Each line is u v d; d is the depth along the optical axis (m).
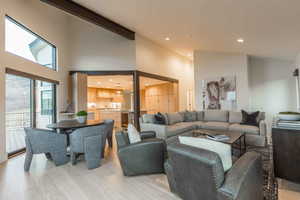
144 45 6.79
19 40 4.07
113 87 10.74
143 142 2.66
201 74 6.90
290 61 5.72
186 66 9.56
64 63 6.09
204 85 6.81
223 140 3.06
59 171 2.89
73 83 6.24
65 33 6.22
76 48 6.43
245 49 5.46
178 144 1.70
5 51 3.54
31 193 2.19
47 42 5.26
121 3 4.03
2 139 3.40
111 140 4.35
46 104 5.38
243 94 6.00
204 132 3.88
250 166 1.49
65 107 6.04
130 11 4.38
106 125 3.58
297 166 2.08
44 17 5.05
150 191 2.21
